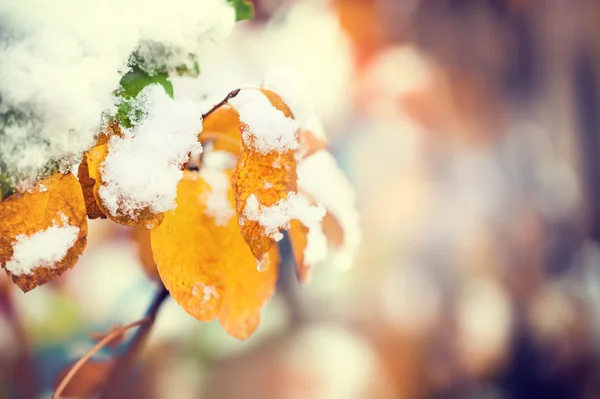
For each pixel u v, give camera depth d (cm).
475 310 144
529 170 191
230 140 41
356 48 197
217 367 96
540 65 233
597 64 242
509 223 165
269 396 95
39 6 37
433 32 217
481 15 227
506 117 217
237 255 41
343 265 46
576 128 230
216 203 40
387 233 147
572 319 151
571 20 238
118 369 44
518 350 146
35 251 37
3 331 75
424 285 142
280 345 107
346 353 111
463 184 169
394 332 127
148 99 38
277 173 38
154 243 39
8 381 73
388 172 158
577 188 207
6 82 35
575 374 146
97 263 91
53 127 36
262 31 176
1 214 37
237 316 41
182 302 40
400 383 122
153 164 38
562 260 168
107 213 38
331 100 175
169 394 85
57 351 77
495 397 138
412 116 181
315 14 190
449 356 134
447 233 153
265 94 40
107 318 83
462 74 214
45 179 37
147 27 38
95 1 38
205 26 40
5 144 36
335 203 45
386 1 210
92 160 38
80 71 37
